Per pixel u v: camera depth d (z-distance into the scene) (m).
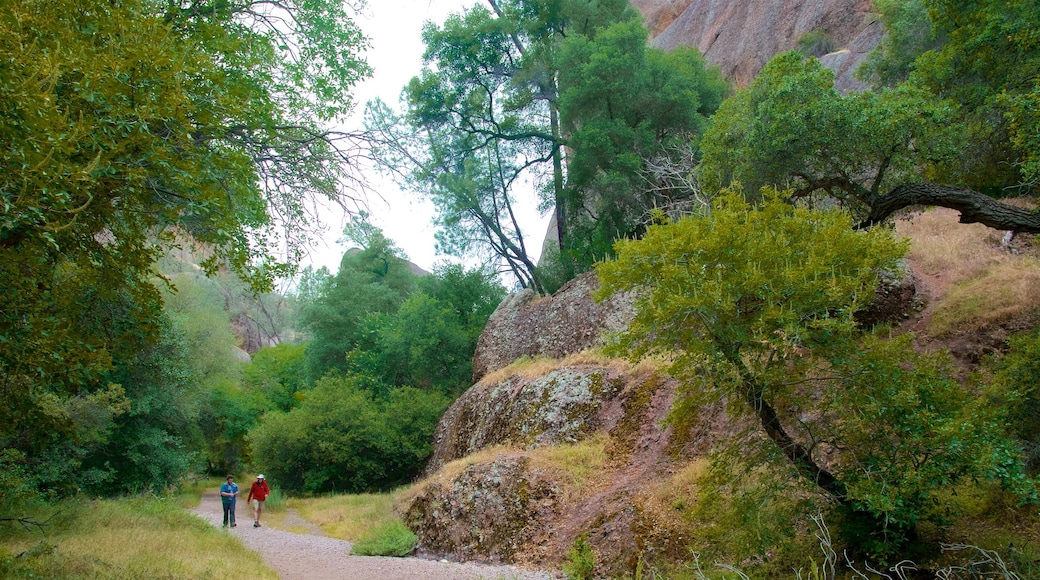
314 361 35.34
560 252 27.00
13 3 5.05
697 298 7.64
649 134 23.47
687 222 8.66
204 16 7.46
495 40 29.86
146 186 6.04
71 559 8.25
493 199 29.36
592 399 16.27
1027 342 8.94
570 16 30.34
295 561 12.48
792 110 10.55
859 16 29.28
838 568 7.65
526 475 14.16
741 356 8.08
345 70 8.49
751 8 35.38
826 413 8.40
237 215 6.95
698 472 11.42
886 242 8.15
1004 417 7.92
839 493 7.77
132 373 19.92
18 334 5.84
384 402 26.81
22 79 4.80
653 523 10.79
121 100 5.45
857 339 8.83
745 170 11.62
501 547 13.02
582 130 23.97
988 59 12.26
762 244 8.09
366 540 14.65
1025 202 14.51
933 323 12.77
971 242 15.41
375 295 37.47
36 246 5.45
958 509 7.67
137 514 12.60
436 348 29.06
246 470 38.09
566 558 11.62
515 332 24.36
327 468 24.95
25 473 14.04
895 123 9.90
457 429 22.12
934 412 7.47
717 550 8.45
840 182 10.76
